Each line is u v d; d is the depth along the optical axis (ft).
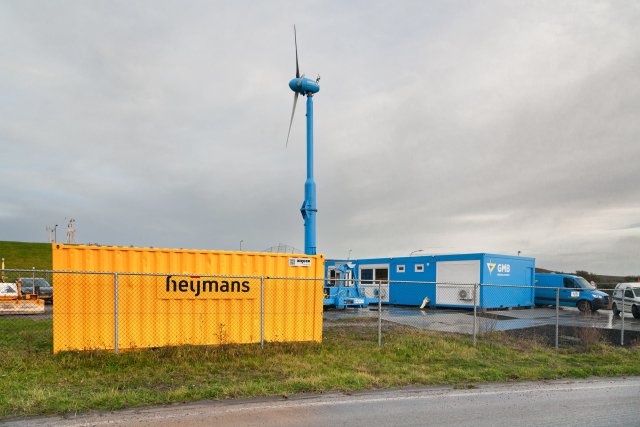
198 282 39.11
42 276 129.39
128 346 36.76
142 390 23.98
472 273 86.58
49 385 24.82
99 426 18.54
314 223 70.79
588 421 20.01
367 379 26.99
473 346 39.45
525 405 22.54
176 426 18.61
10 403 21.06
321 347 37.96
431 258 92.84
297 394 23.94
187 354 33.53
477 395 24.47
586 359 35.58
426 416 20.51
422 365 31.89
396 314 76.74
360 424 19.25
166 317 38.06
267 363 31.37
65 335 35.24
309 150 72.33
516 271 92.22
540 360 34.96
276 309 41.42
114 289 35.60
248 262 40.83
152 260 38.01
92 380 26.08
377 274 103.91
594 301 86.53
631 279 128.88
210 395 23.16
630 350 39.73
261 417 19.95
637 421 20.07
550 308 95.04
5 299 71.10
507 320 66.85
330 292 82.02
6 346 37.19
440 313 79.00
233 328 39.96
